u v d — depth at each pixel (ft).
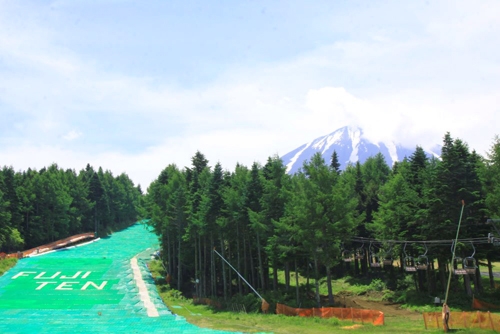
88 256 280.10
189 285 215.51
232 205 170.71
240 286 171.42
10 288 188.55
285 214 151.53
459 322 94.17
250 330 111.14
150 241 378.94
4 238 252.01
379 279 185.47
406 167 192.65
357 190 209.67
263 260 193.06
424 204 154.61
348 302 149.48
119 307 157.89
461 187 139.13
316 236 137.59
